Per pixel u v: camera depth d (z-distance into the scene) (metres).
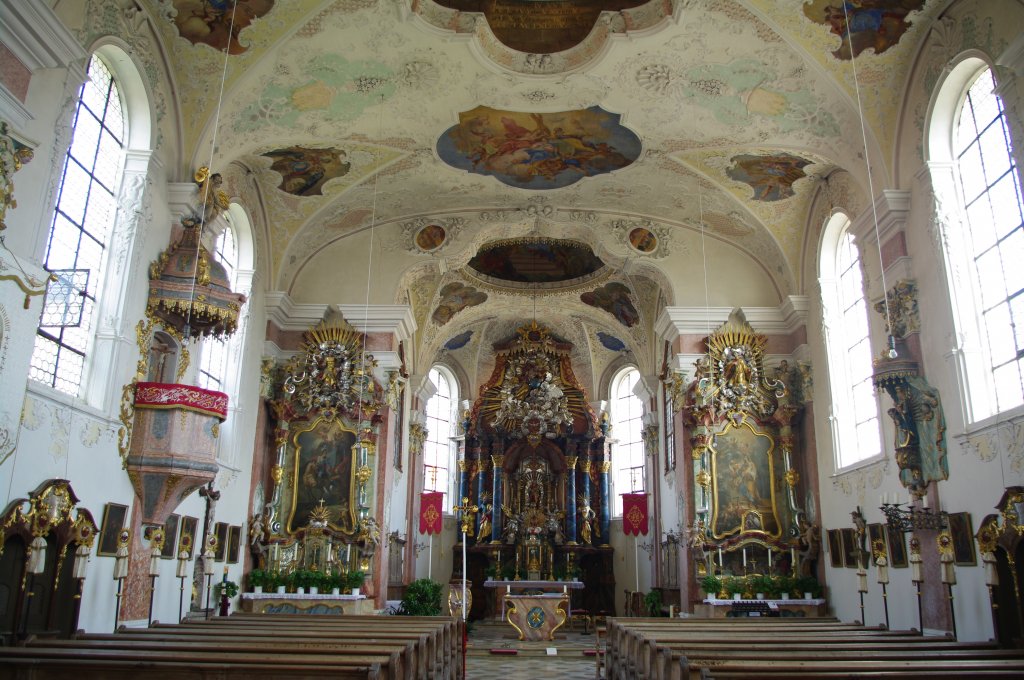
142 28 13.09
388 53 14.95
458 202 20.88
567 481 31.38
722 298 21.03
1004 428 11.48
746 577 19.11
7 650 7.83
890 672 7.30
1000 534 11.23
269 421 20.08
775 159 17.77
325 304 20.80
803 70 14.73
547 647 21.03
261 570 18.80
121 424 12.54
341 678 7.34
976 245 13.07
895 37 13.80
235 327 14.01
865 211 15.70
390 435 20.48
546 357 30.30
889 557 15.22
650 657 10.45
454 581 28.75
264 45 14.23
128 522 12.78
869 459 16.20
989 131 12.70
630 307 26.70
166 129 14.15
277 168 18.38
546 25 15.52
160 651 8.59
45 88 10.41
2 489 9.66
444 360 32.12
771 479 19.88
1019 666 7.85
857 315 17.75
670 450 24.36
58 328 11.41
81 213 12.02
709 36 14.38
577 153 18.64
